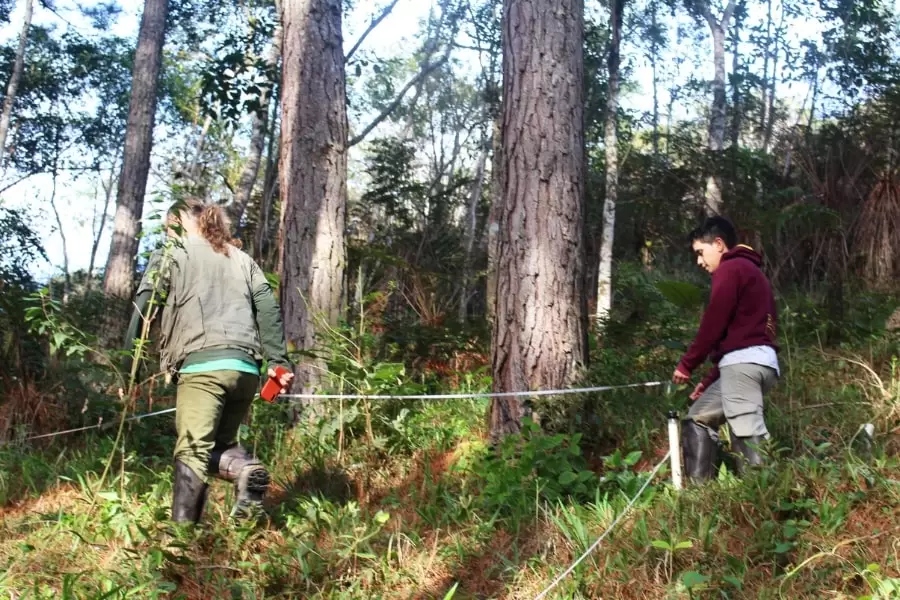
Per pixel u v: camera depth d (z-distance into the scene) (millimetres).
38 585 3387
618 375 5250
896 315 7254
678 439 4102
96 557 3711
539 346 4863
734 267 4121
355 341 5746
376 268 10359
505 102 5098
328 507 4168
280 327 4219
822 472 3740
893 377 5121
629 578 3244
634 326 6508
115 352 4352
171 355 3975
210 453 3953
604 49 16047
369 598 3332
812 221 9906
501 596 3365
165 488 4383
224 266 4074
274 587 3418
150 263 4008
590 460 4738
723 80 14133
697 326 6707
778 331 6285
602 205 13922
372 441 4980
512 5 5113
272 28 10789
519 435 4535
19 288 6129
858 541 3244
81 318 8680
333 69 6555
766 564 3209
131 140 13711
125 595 3174
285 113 6566
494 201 10305
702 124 20266
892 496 3463
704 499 3691
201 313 3947
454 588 3197
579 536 3555
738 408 4043
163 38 14141
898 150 10984
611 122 10891
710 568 3246
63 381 5898
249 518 3889
